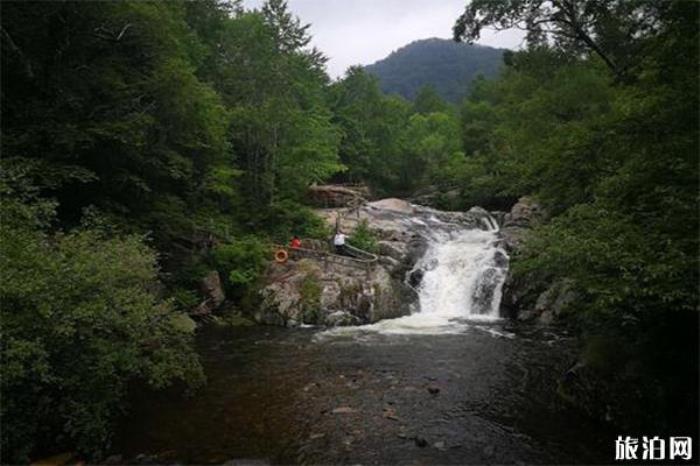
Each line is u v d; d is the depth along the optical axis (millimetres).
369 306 20391
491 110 56156
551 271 10828
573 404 10391
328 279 21281
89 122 15977
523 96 26781
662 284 7031
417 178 56281
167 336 10117
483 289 22531
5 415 7438
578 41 18969
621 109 10203
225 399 10914
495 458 8117
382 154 55125
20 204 9289
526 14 17875
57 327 7098
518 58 21359
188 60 27000
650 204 8312
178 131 20047
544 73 21578
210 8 37219
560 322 19016
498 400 10867
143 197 19594
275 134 29516
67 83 16344
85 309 7430
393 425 9508
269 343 16438
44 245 8719
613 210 8906
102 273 8094
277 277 21938
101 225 12070
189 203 24141
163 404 10555
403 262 25016
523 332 18000
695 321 8648
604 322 10469
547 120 21375
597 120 9984
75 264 7918
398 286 22594
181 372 9695
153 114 18656
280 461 8023
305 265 22359
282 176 30578
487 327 19000
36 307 7070
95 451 8117
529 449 8445
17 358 6902
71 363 7891
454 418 9852
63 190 17156
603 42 16797
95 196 17672
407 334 17781
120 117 16922
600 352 10367
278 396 11141
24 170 11656
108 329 8156
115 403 9875
